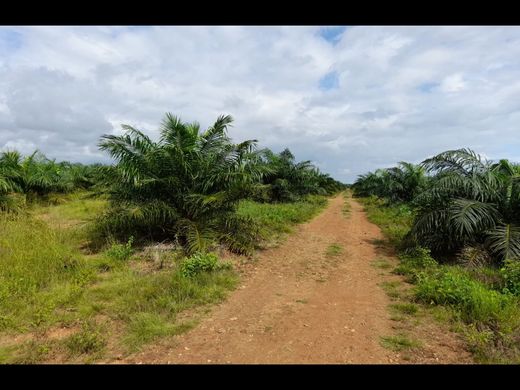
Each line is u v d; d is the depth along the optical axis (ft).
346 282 22.66
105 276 21.44
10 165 50.62
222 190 30.42
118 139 29.81
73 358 12.75
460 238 26.86
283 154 83.82
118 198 31.17
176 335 14.71
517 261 21.34
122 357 12.93
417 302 18.60
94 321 15.46
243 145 31.32
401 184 70.23
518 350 13.17
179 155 29.27
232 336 14.80
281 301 19.07
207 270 22.31
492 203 27.48
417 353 13.44
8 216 32.96
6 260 21.44
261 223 38.17
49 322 15.31
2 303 16.52
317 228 45.16
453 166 30.09
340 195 165.78
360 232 43.04
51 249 23.75
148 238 29.91
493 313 15.71
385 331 15.37
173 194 30.19
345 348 13.89
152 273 21.90
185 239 28.68
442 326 15.69
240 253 27.81
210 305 17.99
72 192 66.39
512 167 31.50
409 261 25.99
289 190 78.02
